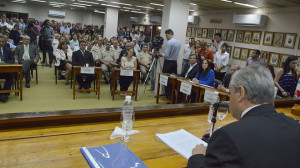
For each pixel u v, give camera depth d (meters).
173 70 5.16
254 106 0.92
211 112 2.00
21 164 1.10
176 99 4.54
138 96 5.31
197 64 4.66
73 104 4.30
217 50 6.65
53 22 13.75
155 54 5.09
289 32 6.43
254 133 0.79
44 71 7.04
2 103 4.00
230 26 8.27
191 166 1.06
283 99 2.90
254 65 0.99
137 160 1.21
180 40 5.53
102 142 1.41
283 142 0.78
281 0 5.71
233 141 0.77
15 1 16.08
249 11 7.58
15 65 4.03
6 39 6.29
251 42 7.54
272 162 0.74
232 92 0.99
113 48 6.39
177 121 1.92
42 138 1.40
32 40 7.62
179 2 5.29
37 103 4.15
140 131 1.63
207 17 9.31
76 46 7.05
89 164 1.15
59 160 1.17
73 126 1.62
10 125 1.47
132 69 4.86
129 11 14.08
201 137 1.63
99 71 4.67
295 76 4.23
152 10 11.86
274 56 6.86
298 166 0.75
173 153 1.36
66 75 5.70
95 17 19.28
